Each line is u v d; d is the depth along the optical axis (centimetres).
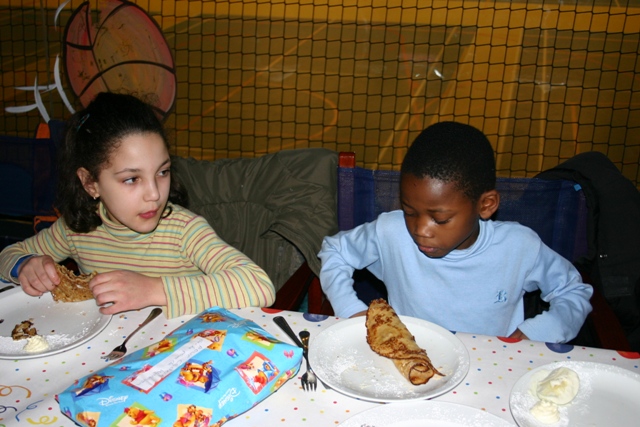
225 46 468
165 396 87
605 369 100
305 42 461
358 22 455
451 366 103
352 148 451
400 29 453
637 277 174
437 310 159
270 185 198
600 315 147
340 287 153
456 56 450
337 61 460
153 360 93
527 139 445
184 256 154
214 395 88
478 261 153
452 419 88
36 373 102
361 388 98
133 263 156
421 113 455
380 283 201
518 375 102
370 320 112
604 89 441
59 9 412
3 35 452
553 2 436
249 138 465
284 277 203
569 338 135
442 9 446
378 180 193
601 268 176
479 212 135
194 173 199
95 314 122
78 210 149
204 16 467
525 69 446
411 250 158
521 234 153
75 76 411
